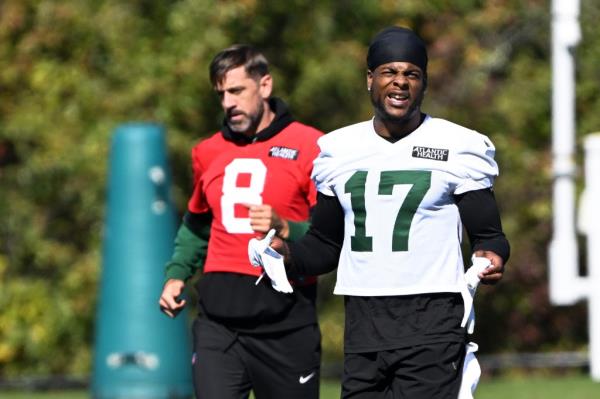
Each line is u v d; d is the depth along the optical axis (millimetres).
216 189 24797
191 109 65000
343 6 69250
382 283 20031
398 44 19984
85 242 69438
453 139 20125
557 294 47281
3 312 67125
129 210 44062
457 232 20219
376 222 20078
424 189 19938
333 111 67375
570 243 47219
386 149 20188
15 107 69375
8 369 67500
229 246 24531
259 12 66250
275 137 24828
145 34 67250
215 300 24578
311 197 24641
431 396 19828
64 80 68125
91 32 68375
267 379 24703
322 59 66688
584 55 74312
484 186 20156
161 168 44625
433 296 20016
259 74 24969
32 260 69750
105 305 44031
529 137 72812
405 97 19969
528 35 73312
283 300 24328
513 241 70438
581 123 73812
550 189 70688
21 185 69500
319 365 24875
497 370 70375
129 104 65250
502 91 71312
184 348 43969
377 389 20281
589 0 74625
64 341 67500
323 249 21203
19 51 69188
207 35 64750
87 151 65125
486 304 72938
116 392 43531
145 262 43750
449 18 72188
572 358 69500
